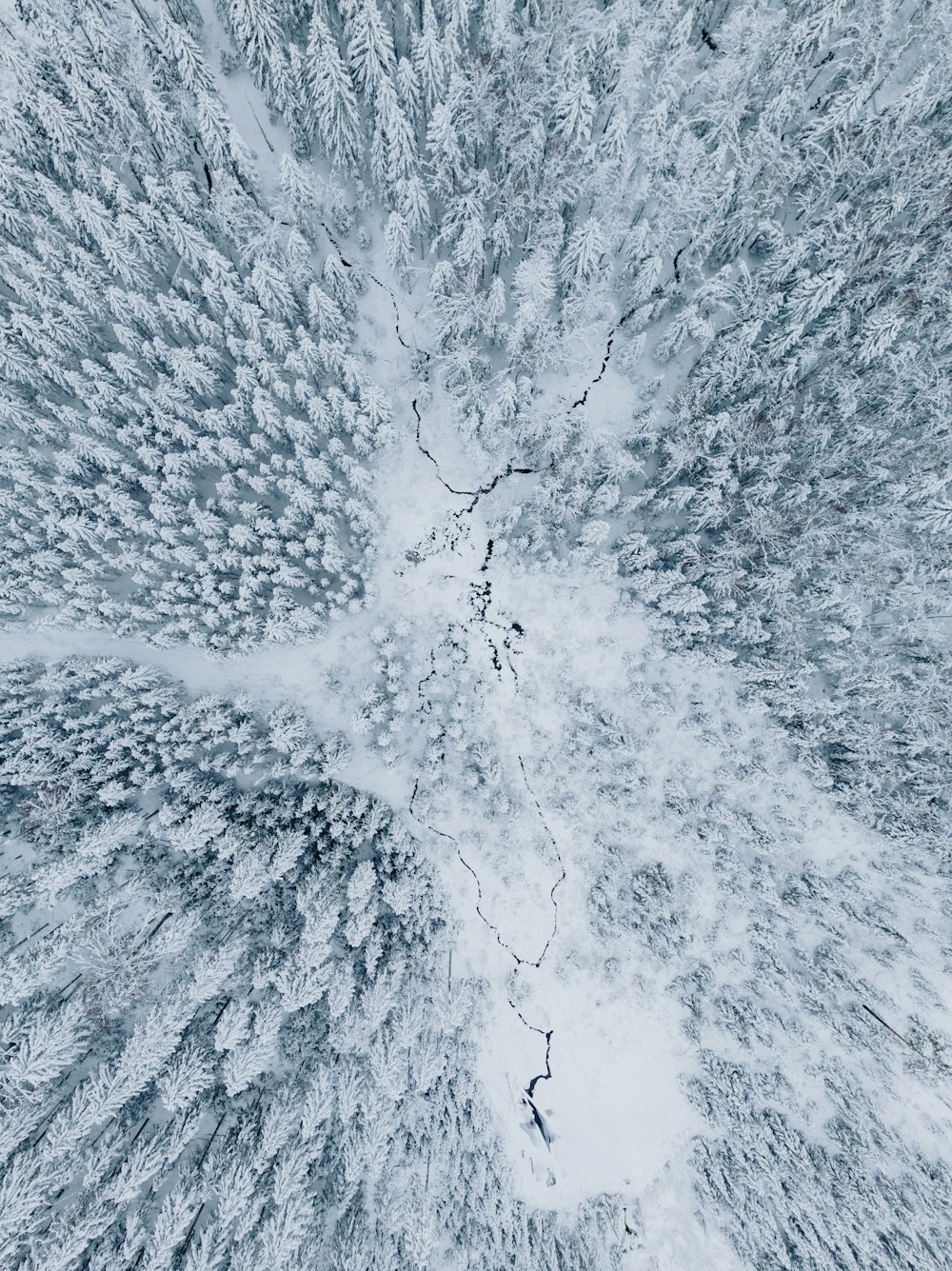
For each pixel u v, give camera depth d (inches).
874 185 1321.4
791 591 1352.1
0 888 1312.7
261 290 1252.5
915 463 1291.8
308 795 1430.9
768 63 1320.1
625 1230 1386.6
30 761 1332.4
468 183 1317.7
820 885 1422.2
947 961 1393.9
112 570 1445.6
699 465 1360.7
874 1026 1386.6
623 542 1409.9
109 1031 1290.6
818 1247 1272.1
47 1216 1159.0
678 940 1427.2
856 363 1293.1
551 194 1312.7
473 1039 1430.9
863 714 1412.4
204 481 1439.5
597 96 1385.3
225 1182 1164.5
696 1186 1405.0
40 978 1217.4
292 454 1440.7
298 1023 1334.9
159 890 1362.0
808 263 1354.6
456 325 1371.8
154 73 1270.9
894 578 1315.2
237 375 1259.8
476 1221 1318.9
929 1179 1314.0
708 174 1298.0
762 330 1355.8
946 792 1337.4
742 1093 1398.9
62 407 1315.2
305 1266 1184.2
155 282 1365.7
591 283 1350.9
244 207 1304.1
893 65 1315.2
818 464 1312.7
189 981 1283.2
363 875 1337.4
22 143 1272.1
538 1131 1425.9
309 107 1330.0
